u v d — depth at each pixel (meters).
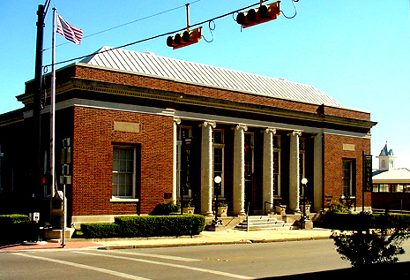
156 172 31.77
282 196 40.78
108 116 29.98
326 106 42.72
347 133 44.59
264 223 37.25
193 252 23.17
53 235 26.00
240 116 37.28
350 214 39.91
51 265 17.53
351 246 15.40
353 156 44.97
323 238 33.44
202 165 35.34
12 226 26.95
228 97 36.50
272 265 18.75
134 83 31.38
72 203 28.42
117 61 35.00
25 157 35.44
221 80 40.50
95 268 16.88
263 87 43.53
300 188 42.09
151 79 32.25
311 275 15.52
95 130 29.45
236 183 37.00
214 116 35.78
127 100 30.83
